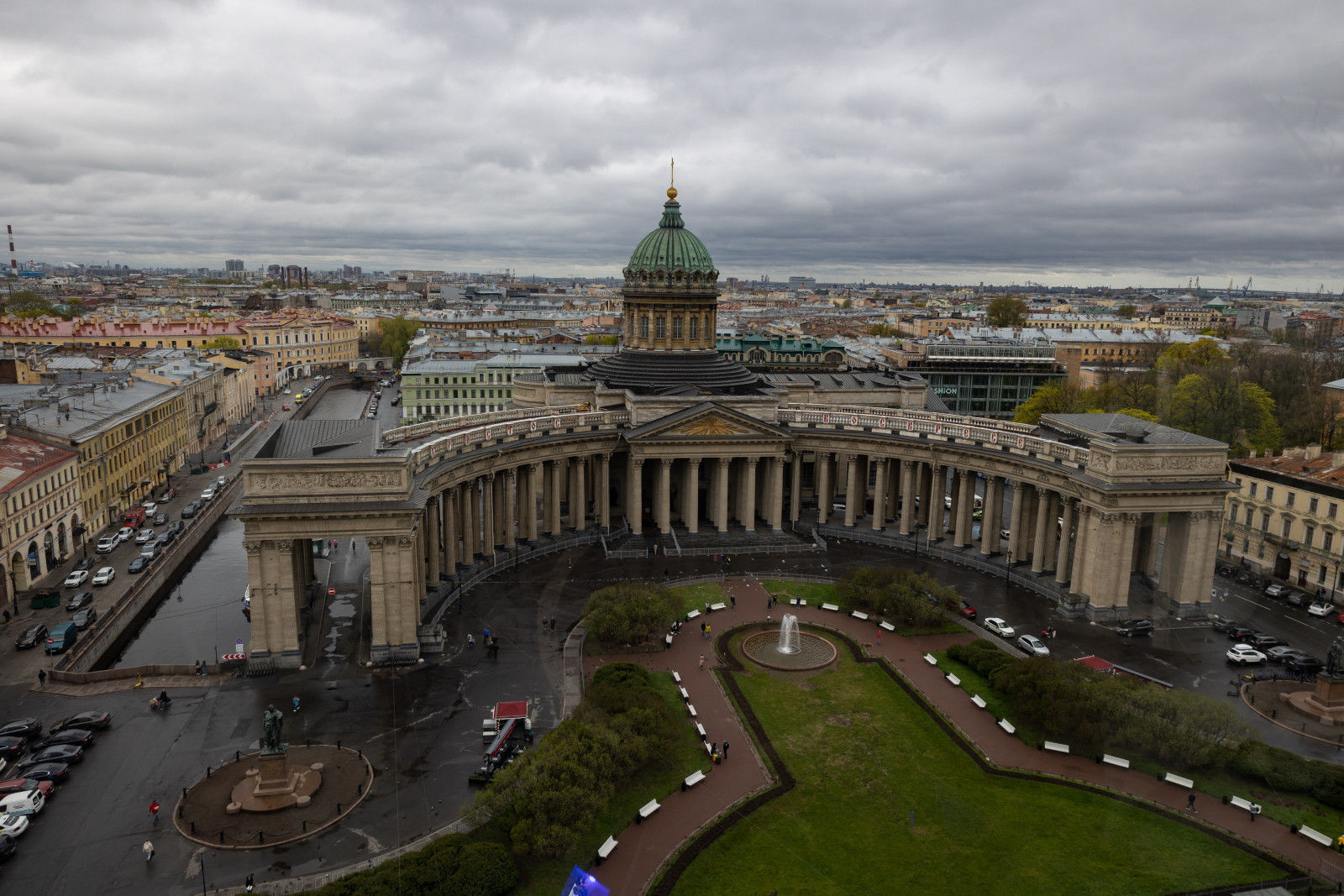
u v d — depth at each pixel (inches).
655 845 2482.8
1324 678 3282.5
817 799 2711.6
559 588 4574.3
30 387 7032.5
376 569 3587.6
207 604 4736.7
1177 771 2869.1
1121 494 4037.9
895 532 5541.3
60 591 4626.0
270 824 2554.1
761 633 3996.1
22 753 2945.4
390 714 3216.0
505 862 2293.3
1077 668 3265.3
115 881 2316.7
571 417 5383.9
